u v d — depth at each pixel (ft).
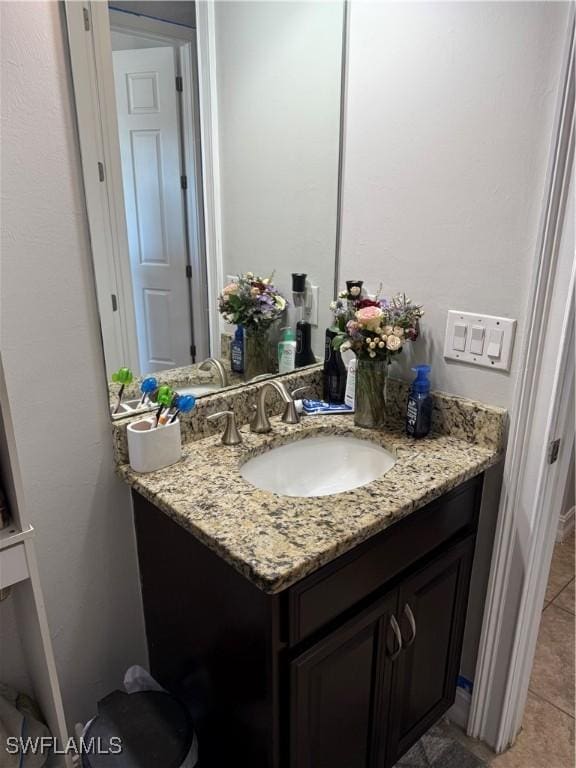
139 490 3.86
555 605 6.93
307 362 5.36
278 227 4.87
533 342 3.98
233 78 4.34
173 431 4.03
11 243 3.36
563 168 3.59
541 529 4.41
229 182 4.48
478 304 4.26
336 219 5.03
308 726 3.59
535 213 3.80
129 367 4.11
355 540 3.27
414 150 4.36
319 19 4.54
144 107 3.87
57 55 3.35
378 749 4.37
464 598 4.82
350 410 5.06
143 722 3.95
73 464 3.95
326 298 5.27
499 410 4.27
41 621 3.29
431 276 4.50
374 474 4.64
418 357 4.76
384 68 4.38
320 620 3.40
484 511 4.67
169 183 4.16
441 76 4.07
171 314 4.32
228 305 4.70
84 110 3.55
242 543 3.16
